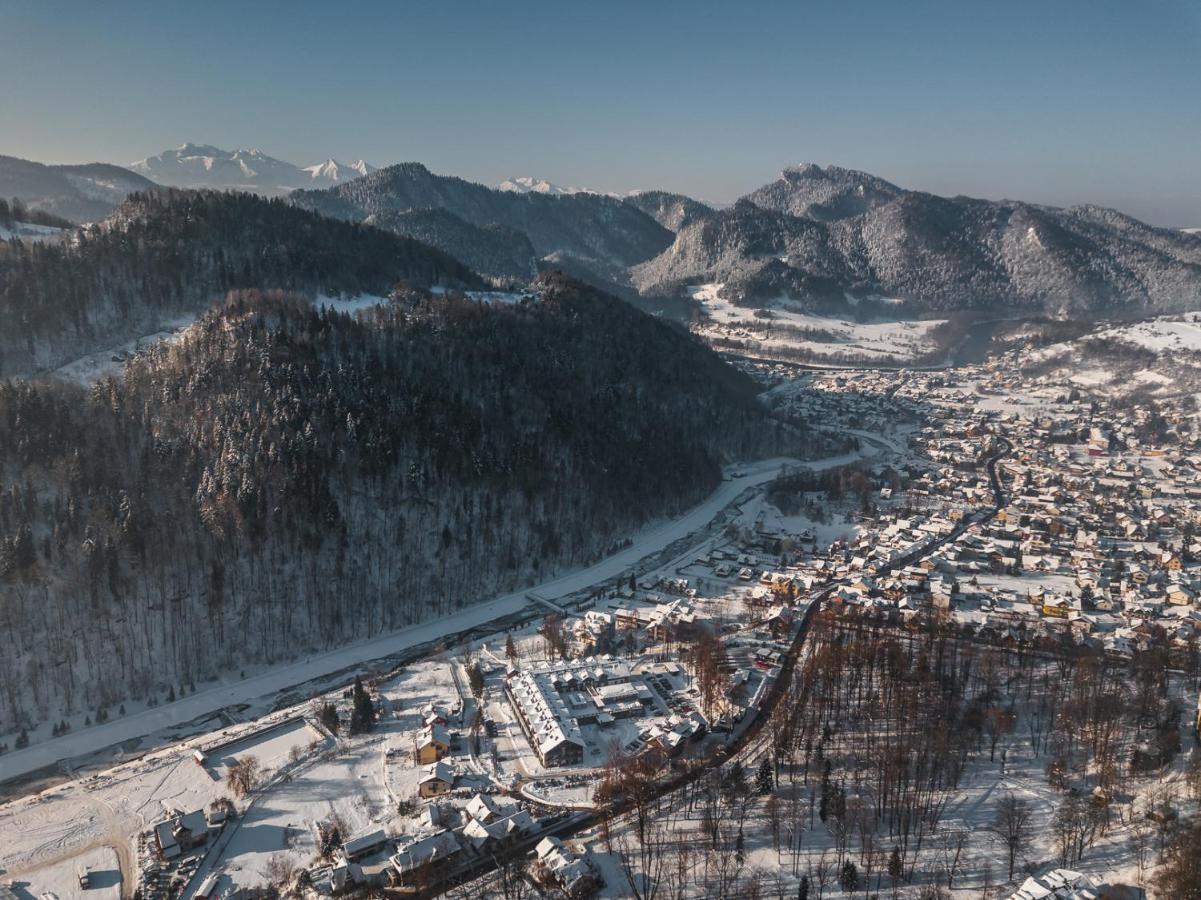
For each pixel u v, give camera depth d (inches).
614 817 6510.8
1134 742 7204.7
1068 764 6978.4
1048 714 7765.8
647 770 6934.1
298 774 7096.5
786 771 6983.3
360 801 6722.4
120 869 5979.3
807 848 6058.1
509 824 6230.3
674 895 5620.1
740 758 7322.8
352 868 5782.5
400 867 5762.8
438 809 6412.4
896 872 5698.8
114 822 6515.8
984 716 7682.1
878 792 6584.6
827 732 7347.4
